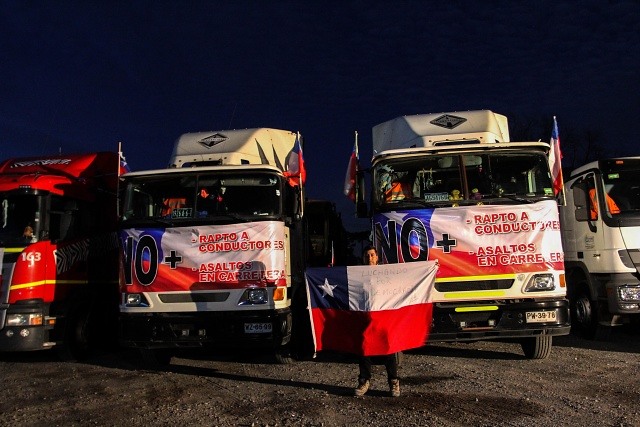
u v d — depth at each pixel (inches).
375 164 331.6
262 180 328.5
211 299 312.7
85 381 309.3
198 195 327.3
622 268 374.9
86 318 391.2
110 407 251.6
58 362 377.1
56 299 369.4
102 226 425.7
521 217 312.2
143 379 309.7
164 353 351.6
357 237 374.6
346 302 261.6
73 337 379.6
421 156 327.6
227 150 366.3
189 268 316.5
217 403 252.4
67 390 287.7
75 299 384.5
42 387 296.7
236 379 302.5
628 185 391.5
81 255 397.7
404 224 318.7
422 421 216.1
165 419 230.5
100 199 425.4
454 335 299.9
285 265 325.4
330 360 352.5
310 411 233.6
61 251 377.4
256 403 249.9
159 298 316.2
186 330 312.7
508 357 339.0
